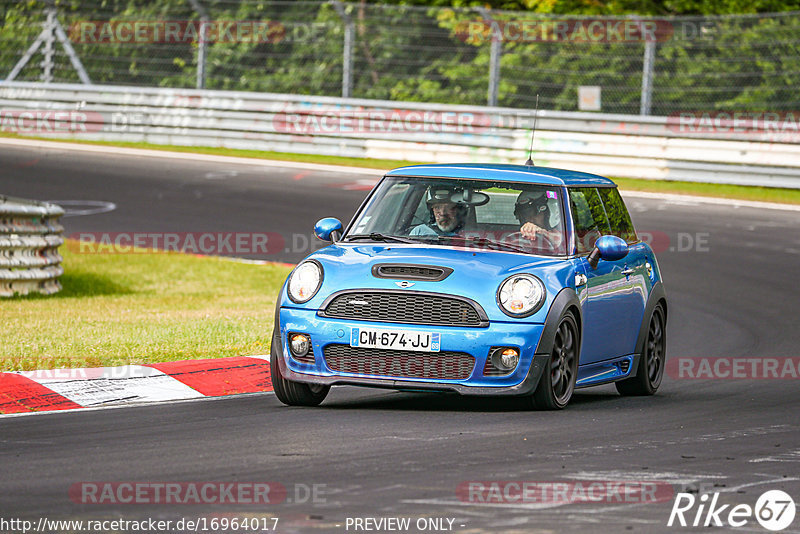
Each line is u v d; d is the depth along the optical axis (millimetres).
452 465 22453
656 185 86562
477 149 92688
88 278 58375
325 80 109875
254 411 28625
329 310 28688
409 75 109500
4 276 51250
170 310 48781
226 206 77500
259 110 100250
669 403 32250
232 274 60219
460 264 29031
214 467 22016
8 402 28688
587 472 22141
